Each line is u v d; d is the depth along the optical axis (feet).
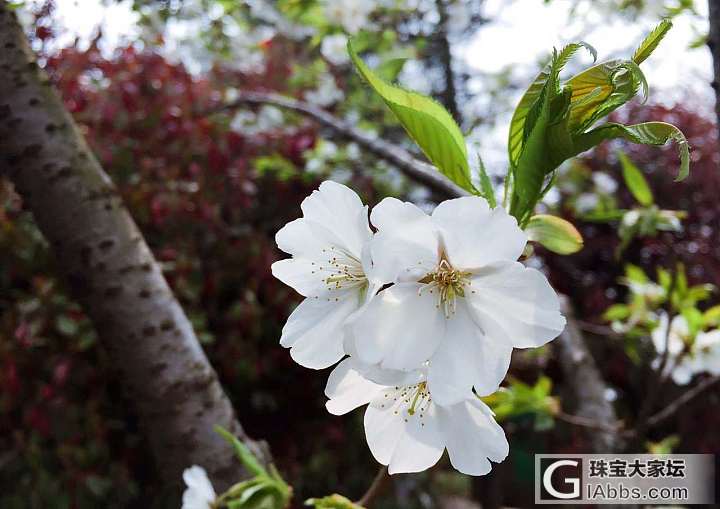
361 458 1.68
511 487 1.91
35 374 1.45
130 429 1.55
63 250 0.62
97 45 1.56
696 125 2.03
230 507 0.50
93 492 1.44
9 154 0.62
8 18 0.64
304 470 1.63
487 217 0.37
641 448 0.92
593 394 0.99
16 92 0.62
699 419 1.71
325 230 0.41
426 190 1.72
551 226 0.44
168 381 0.62
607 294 1.95
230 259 1.58
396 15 1.65
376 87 0.39
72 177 0.62
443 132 0.40
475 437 0.40
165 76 1.65
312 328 0.40
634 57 0.37
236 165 1.62
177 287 1.44
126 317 0.62
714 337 0.94
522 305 0.37
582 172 1.80
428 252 0.37
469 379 0.36
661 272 0.92
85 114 1.56
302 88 1.89
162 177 1.55
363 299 0.40
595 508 1.07
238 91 1.80
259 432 1.66
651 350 1.11
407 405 0.41
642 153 2.04
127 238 0.64
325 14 1.46
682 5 0.90
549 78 0.35
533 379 1.55
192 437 0.61
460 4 1.98
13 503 1.43
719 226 1.97
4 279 1.51
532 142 0.37
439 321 0.37
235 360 1.52
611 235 1.95
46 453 1.48
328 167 1.66
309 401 1.67
